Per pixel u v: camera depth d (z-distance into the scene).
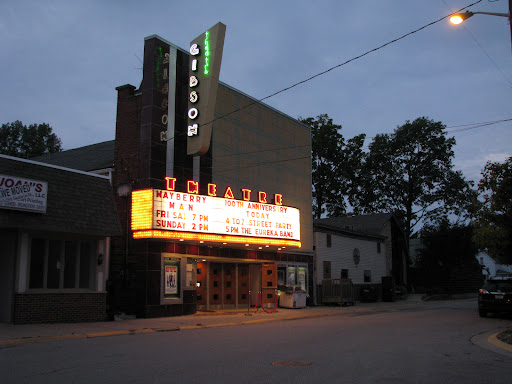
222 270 25.03
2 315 15.52
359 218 45.38
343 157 55.09
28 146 51.16
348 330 15.51
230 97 25.23
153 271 19.94
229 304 24.94
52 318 16.05
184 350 10.89
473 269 53.00
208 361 9.41
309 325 17.45
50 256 16.56
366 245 38.75
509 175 18.91
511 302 19.73
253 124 26.78
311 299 30.38
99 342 12.41
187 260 21.91
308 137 32.03
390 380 7.83
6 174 14.98
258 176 26.73
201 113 21.61
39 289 15.98
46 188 15.66
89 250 17.80
